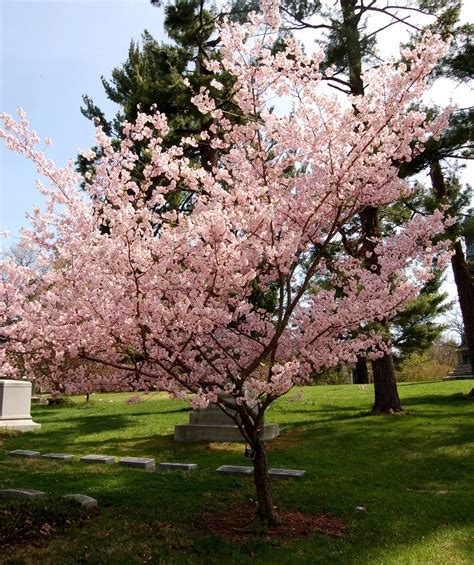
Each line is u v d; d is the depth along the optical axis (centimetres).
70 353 484
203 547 453
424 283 561
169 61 1219
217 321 477
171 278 478
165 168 545
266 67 560
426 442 905
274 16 546
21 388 1255
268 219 510
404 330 2461
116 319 475
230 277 497
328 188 550
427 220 599
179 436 1034
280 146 582
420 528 495
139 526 505
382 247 636
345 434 1010
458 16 1095
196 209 521
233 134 595
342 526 510
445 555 428
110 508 562
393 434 985
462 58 1048
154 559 428
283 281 534
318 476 706
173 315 464
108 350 508
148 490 634
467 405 1324
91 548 449
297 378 552
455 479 682
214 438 1018
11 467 796
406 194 635
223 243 474
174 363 521
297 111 562
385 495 607
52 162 553
